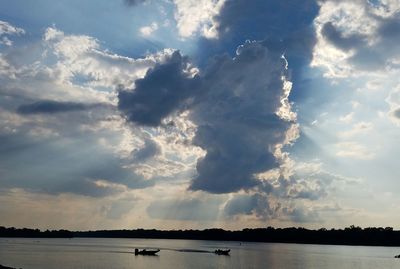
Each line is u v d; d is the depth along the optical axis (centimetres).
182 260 19650
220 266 16988
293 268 17250
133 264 17025
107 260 18688
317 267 18062
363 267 18550
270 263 19338
